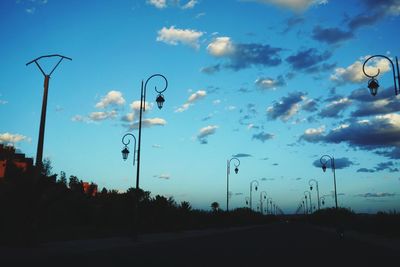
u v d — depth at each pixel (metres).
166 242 34.38
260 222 148.00
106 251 24.20
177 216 61.25
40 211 27.14
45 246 25.73
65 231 43.12
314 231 68.38
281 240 39.09
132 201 55.16
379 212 58.34
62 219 45.97
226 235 49.62
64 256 20.36
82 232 43.31
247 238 42.41
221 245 31.03
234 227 91.62
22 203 25.86
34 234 25.66
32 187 26.00
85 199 57.91
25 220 26.05
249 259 20.17
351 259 21.06
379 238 47.06
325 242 37.03
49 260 18.30
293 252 25.03
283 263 18.52
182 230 61.31
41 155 26.41
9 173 27.70
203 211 85.50
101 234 42.72
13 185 26.52
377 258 22.06
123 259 19.56
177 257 20.98
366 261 20.16
